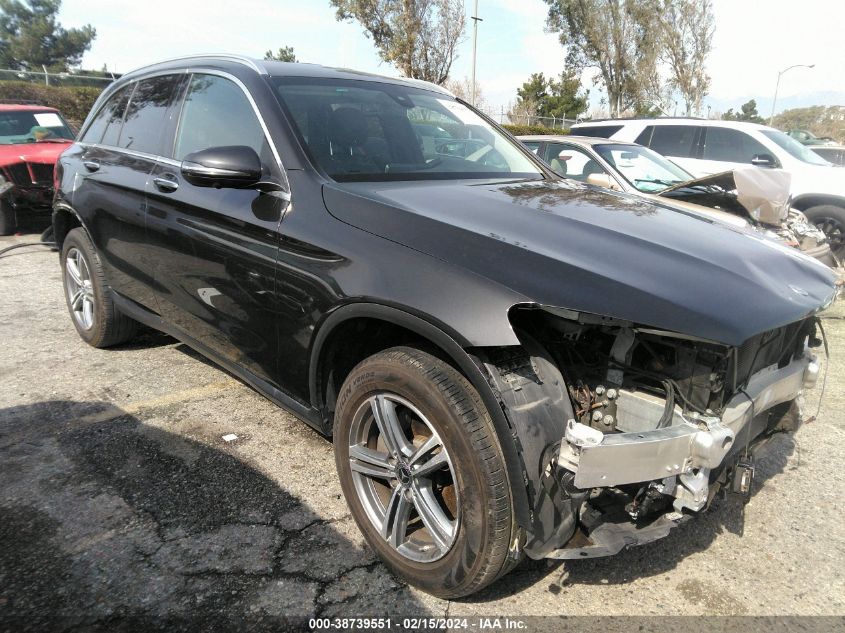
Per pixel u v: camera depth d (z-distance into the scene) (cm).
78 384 391
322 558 243
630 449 183
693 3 3581
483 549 198
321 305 238
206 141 318
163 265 336
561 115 5056
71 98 2295
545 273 198
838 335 557
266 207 268
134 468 300
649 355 212
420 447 217
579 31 3747
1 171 787
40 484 284
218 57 342
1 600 215
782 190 504
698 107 3744
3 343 457
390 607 220
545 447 193
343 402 239
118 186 367
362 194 248
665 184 639
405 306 208
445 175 304
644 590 235
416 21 2617
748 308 196
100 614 211
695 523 276
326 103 307
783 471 324
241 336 291
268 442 329
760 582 241
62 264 462
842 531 275
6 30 5709
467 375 196
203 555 242
